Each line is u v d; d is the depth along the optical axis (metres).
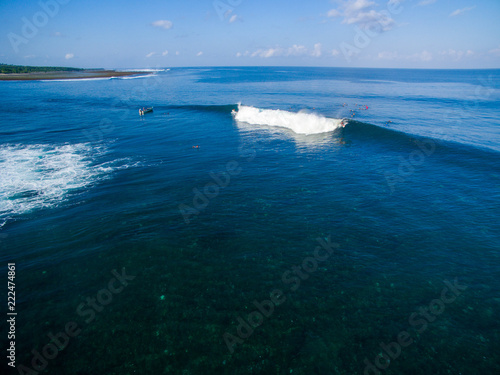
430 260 9.72
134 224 11.58
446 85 85.44
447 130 26.70
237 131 27.75
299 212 12.76
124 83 94.75
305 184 15.62
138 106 44.38
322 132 26.42
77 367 6.15
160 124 31.33
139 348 6.59
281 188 15.13
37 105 46.34
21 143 23.59
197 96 55.62
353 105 41.66
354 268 9.33
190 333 6.98
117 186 15.30
